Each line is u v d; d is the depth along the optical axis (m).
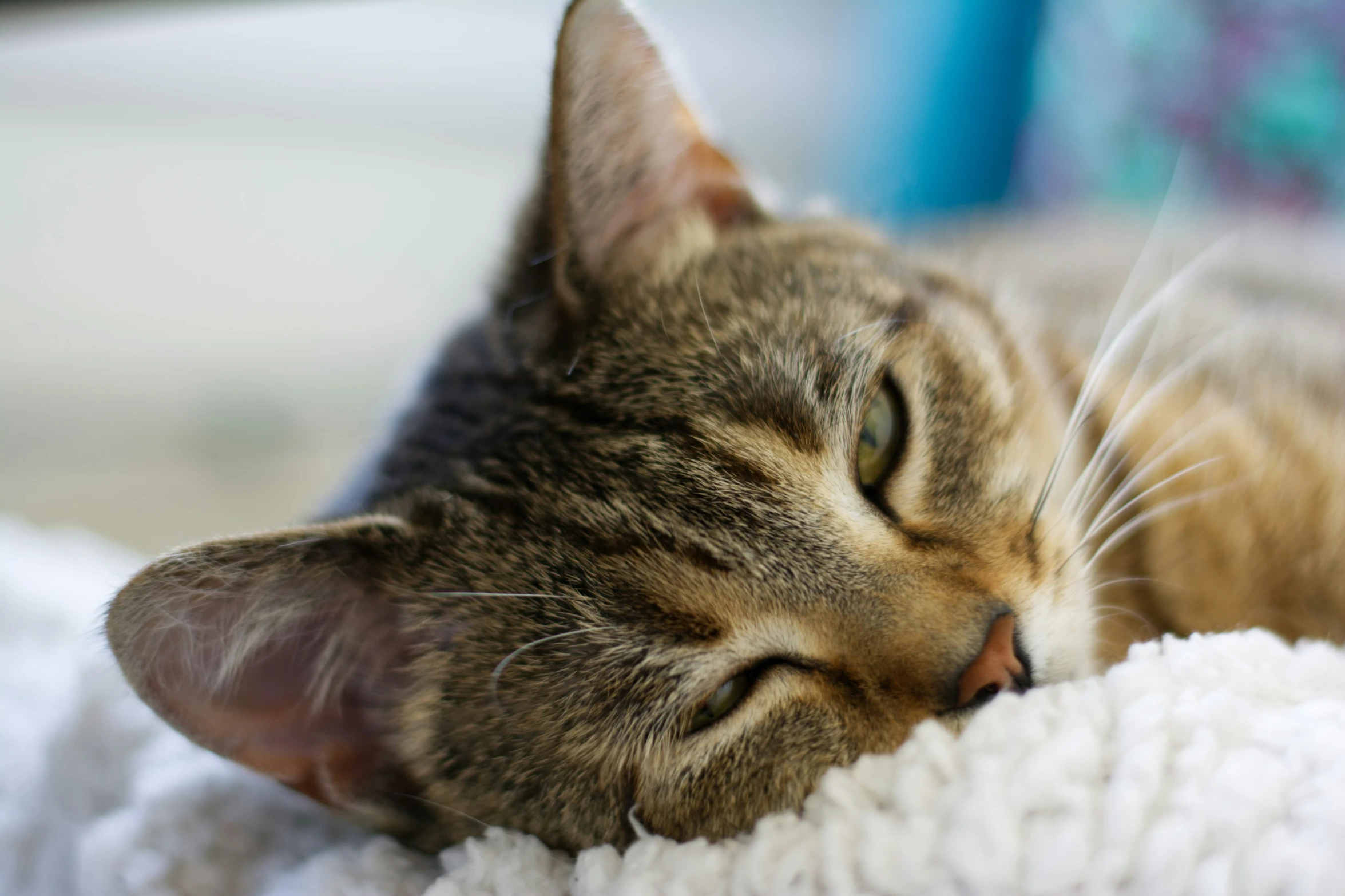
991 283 0.31
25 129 0.41
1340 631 0.28
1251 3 0.39
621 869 0.22
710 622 0.24
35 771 0.27
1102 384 0.29
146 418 0.46
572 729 0.24
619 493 0.24
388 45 0.45
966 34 0.44
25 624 0.32
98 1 0.35
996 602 0.24
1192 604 0.28
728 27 0.51
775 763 0.23
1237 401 0.30
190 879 0.25
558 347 0.26
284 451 0.48
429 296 0.49
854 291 0.26
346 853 0.25
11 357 0.44
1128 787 0.20
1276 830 0.19
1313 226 0.37
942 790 0.21
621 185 0.26
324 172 0.47
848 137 0.50
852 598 0.24
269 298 0.47
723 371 0.24
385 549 0.24
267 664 0.25
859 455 0.25
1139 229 0.38
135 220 0.44
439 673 0.24
